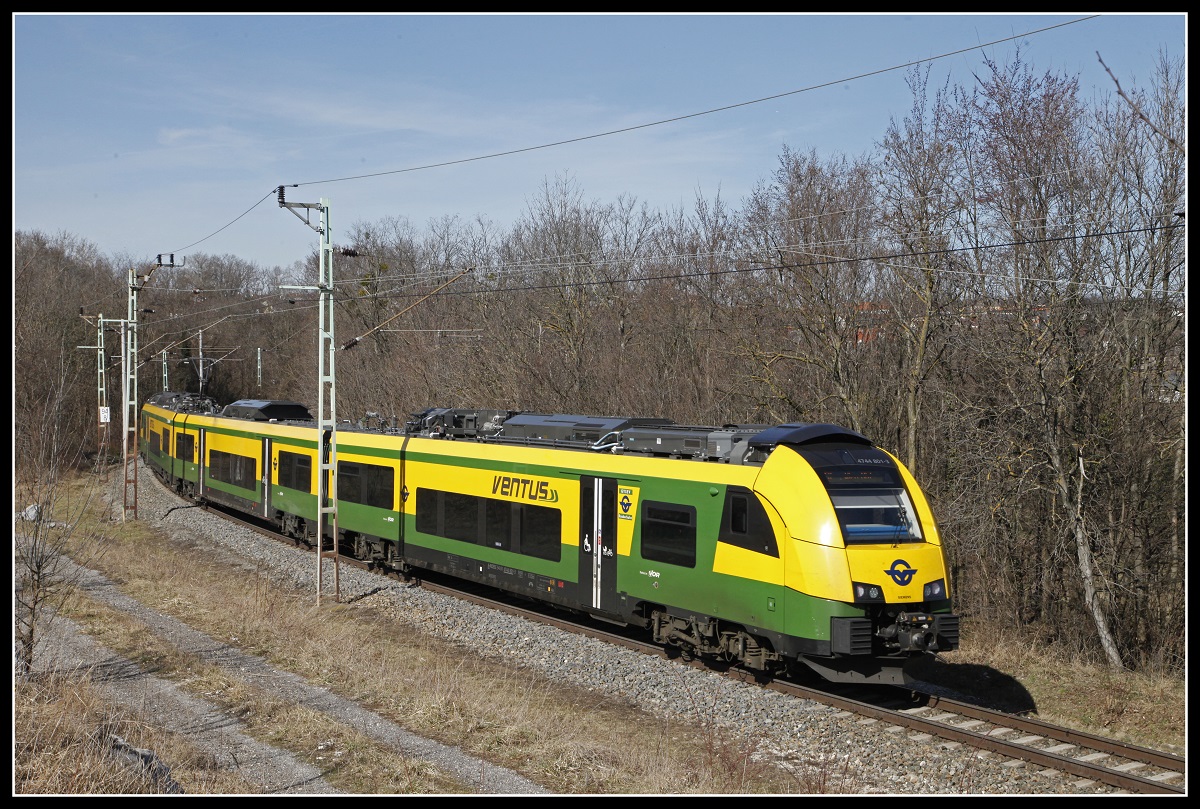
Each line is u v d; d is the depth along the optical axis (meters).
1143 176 18.53
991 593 20.30
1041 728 11.55
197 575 21.22
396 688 12.69
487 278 38.72
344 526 22.81
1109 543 18.08
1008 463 17.67
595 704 12.88
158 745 10.09
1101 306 18.39
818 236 23.44
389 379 42.12
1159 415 17.98
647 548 14.62
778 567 12.50
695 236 33.94
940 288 21.25
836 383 21.94
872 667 12.33
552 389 30.70
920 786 9.91
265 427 27.25
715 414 25.83
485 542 18.11
